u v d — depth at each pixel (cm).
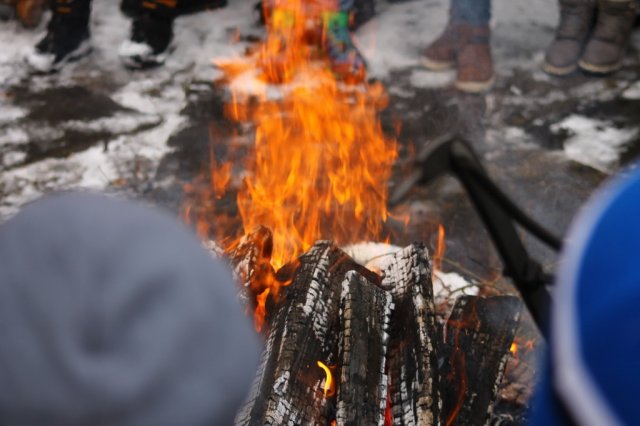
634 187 38
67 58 350
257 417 145
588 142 303
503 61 354
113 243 55
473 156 71
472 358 171
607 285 36
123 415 51
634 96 330
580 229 39
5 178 284
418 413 149
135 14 388
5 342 51
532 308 77
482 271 242
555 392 37
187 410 53
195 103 325
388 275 182
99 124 313
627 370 34
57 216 55
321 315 168
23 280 52
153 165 289
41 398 50
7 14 376
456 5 332
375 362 156
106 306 52
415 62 353
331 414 153
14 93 331
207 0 392
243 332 59
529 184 281
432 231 257
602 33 339
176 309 55
